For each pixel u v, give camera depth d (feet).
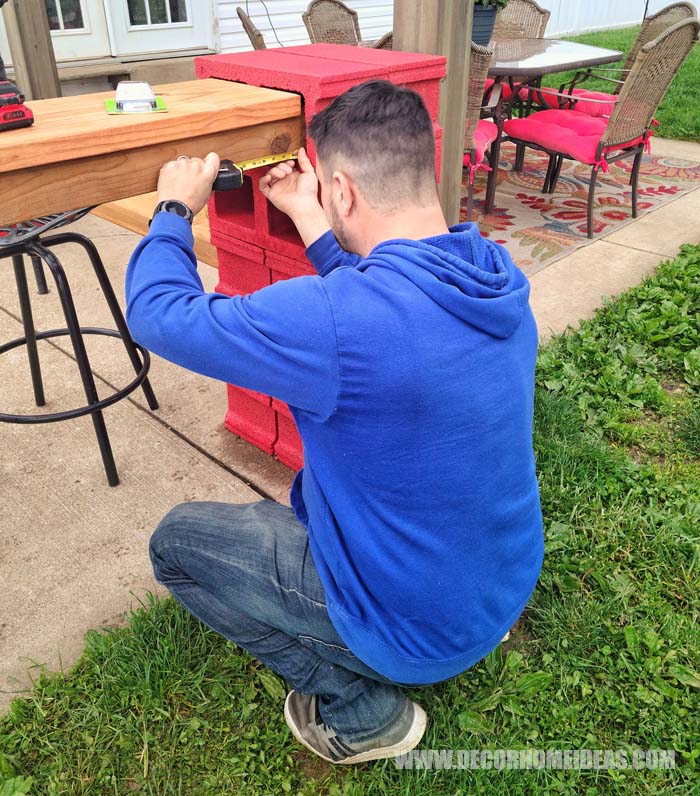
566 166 18.99
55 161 4.28
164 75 20.54
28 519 7.33
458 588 4.19
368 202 4.02
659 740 5.30
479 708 5.47
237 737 5.30
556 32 40.04
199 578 4.99
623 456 8.18
